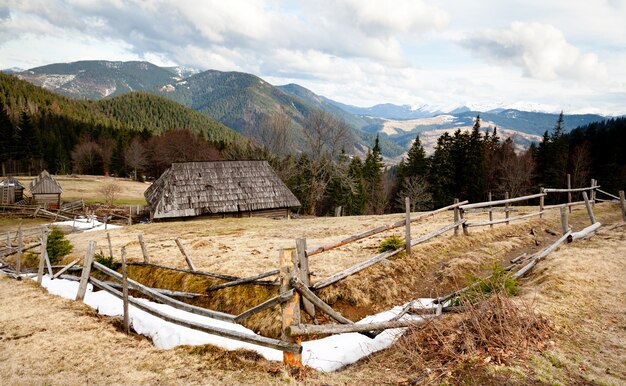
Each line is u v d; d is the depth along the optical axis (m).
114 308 9.52
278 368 5.51
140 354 6.37
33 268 15.53
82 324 7.99
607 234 12.46
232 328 8.28
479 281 7.55
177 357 6.16
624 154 52.41
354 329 5.79
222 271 11.30
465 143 50.66
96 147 97.50
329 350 6.70
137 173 93.38
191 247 15.80
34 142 84.00
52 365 6.04
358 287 9.13
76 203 44.19
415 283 9.98
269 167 33.81
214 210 28.58
